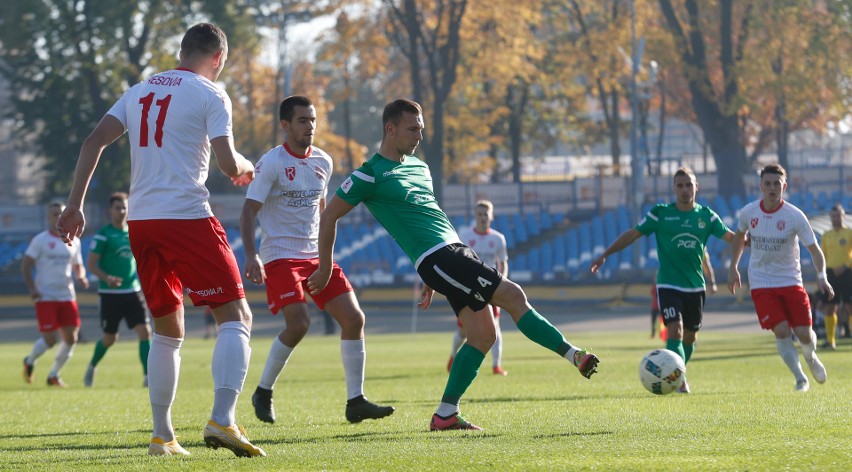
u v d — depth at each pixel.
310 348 64.19
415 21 125.00
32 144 162.25
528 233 125.56
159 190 14.99
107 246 36.94
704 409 20.31
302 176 21.84
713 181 122.12
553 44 147.38
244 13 148.62
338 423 20.50
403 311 115.06
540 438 15.62
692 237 28.86
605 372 36.12
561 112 154.88
